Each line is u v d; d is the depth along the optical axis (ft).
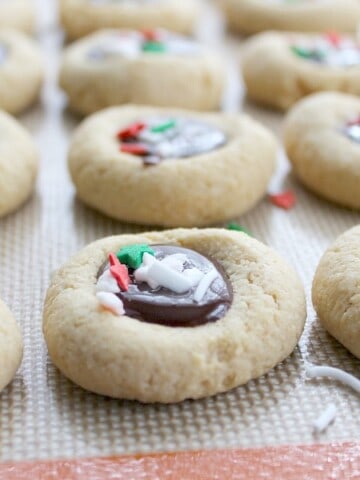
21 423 0.48
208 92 0.83
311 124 0.72
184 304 0.49
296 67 0.83
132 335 0.48
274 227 0.66
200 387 0.48
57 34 1.00
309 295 0.58
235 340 0.48
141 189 0.64
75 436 0.47
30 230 0.65
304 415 0.49
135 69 0.80
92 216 0.67
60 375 0.51
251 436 0.47
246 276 0.53
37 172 0.70
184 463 0.46
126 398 0.48
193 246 0.56
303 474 0.46
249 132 0.70
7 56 0.84
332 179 0.68
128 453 0.46
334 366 0.52
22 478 0.45
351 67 0.84
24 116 0.82
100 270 0.53
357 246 0.55
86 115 0.82
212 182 0.64
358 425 0.48
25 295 0.58
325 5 0.97
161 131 0.69
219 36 1.01
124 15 0.95
